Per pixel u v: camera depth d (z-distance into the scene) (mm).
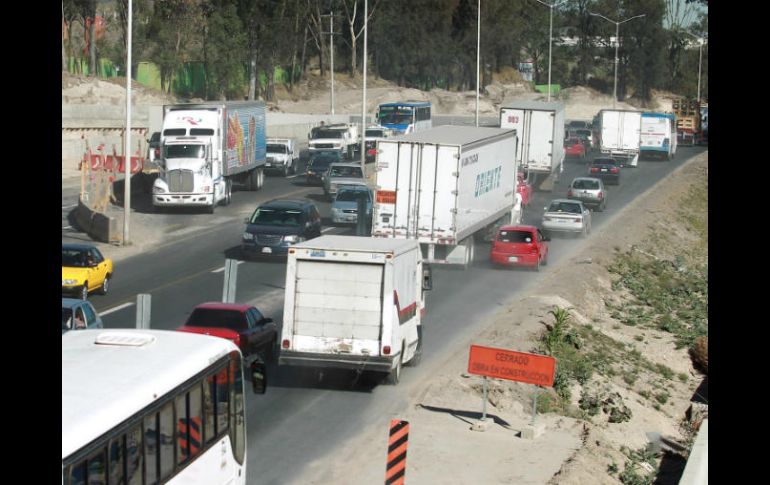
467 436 20984
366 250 23359
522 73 180000
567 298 37312
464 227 39000
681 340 36375
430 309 33656
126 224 44000
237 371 14086
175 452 11703
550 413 24281
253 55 116500
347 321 23422
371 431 20875
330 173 60500
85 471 9547
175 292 34500
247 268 39688
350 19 141125
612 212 62656
